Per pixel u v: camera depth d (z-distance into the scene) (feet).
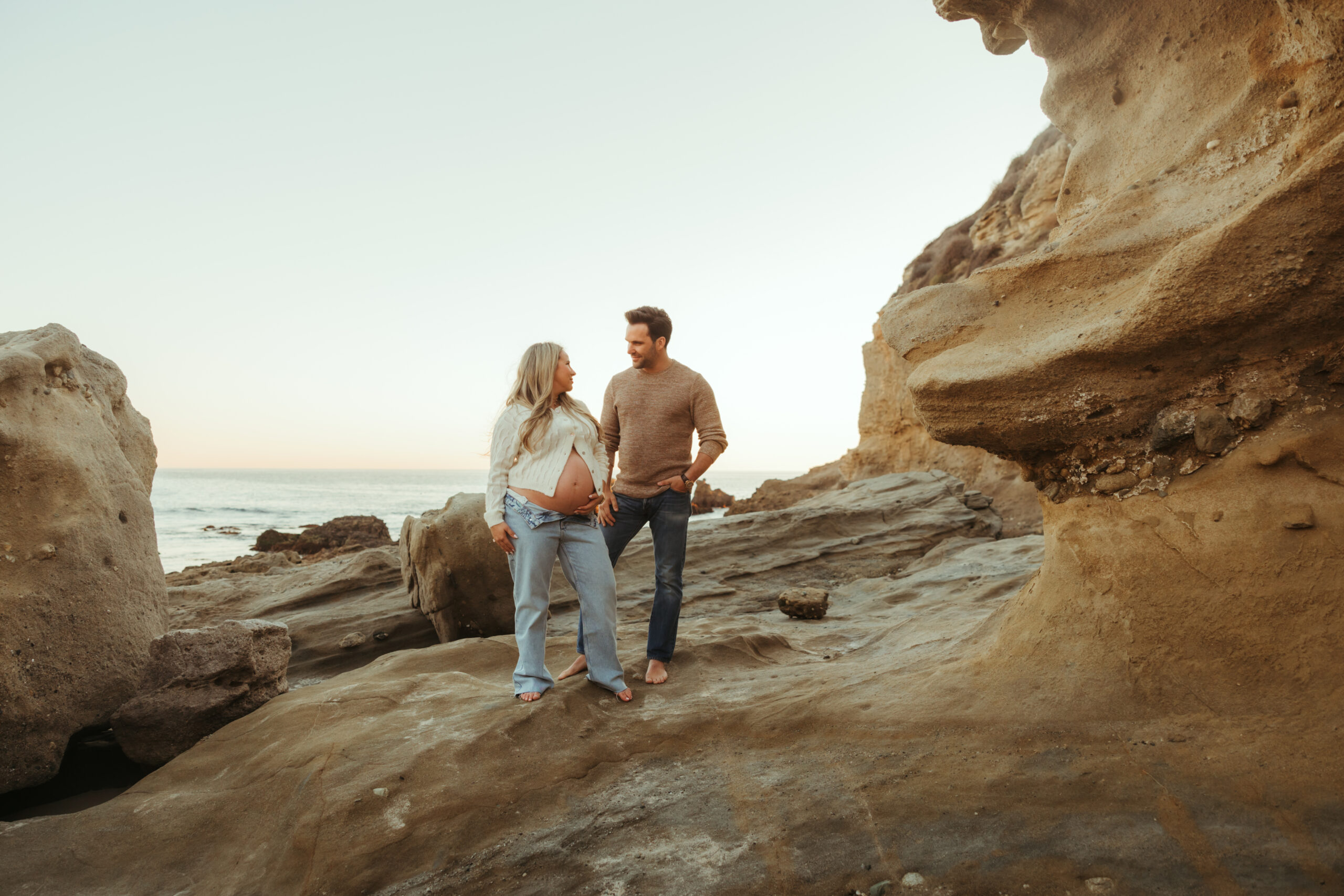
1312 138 8.95
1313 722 7.07
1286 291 8.04
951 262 68.39
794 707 10.25
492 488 11.64
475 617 17.80
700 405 13.29
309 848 7.82
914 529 30.81
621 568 24.53
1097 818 6.58
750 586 25.84
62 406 12.23
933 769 7.94
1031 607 10.45
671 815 8.02
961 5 13.92
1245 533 8.40
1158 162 11.32
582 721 10.62
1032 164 59.93
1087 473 10.24
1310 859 5.60
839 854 6.78
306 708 11.34
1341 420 8.21
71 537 11.44
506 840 7.86
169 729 11.22
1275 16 9.88
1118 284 10.25
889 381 62.44
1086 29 12.60
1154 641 8.65
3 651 10.24
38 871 8.05
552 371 11.78
